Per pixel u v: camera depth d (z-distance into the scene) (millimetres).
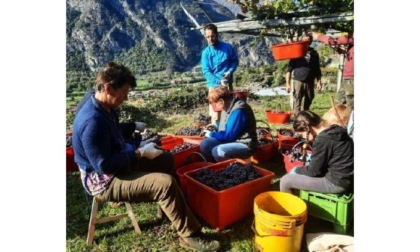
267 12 5102
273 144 4508
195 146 4207
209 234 2910
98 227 3076
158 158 3195
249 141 3758
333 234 2660
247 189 3000
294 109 5879
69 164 4270
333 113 3252
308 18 4895
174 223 2662
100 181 2645
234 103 3807
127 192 2617
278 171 4234
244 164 3418
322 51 7219
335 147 2652
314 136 3035
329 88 11516
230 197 2893
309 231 2943
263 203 2828
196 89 10602
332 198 2785
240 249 2717
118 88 2564
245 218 3107
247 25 5516
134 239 2891
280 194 2834
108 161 2533
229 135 3760
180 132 4895
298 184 2924
